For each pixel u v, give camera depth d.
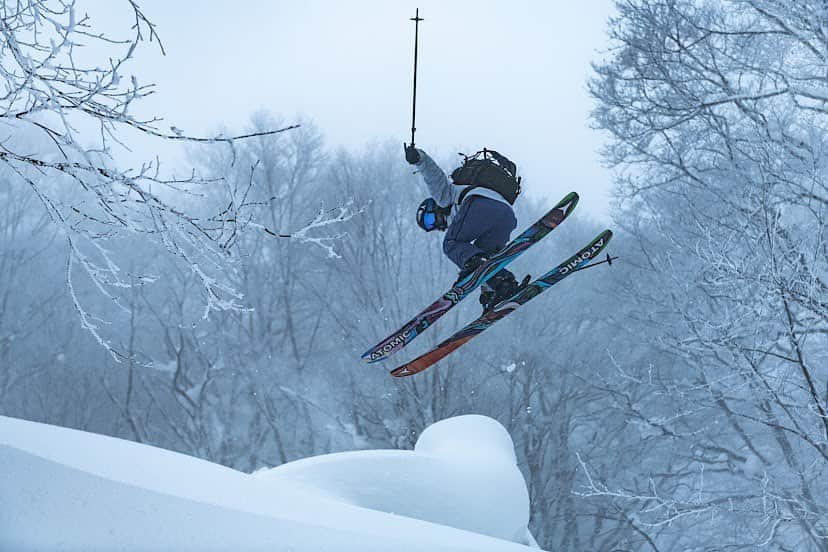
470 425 13.45
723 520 26.27
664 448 32.31
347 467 11.40
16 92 6.92
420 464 11.82
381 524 6.19
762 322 20.47
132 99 7.07
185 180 7.60
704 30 24.67
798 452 24.05
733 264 19.89
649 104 27.66
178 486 5.36
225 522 4.98
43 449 5.21
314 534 5.19
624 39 27.14
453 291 10.47
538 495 34.94
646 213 32.38
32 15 6.99
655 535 29.09
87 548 4.46
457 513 11.55
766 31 23.25
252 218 8.01
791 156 22.88
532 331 37.78
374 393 37.69
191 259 7.87
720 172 26.58
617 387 33.62
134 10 7.00
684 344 23.72
